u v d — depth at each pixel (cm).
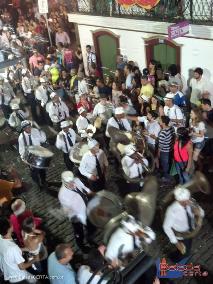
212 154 861
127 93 1037
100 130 985
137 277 200
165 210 600
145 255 214
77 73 1278
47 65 1340
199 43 998
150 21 1080
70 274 488
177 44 1050
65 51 1431
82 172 760
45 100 1194
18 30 1806
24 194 910
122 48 1243
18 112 1085
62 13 1677
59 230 773
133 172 716
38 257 595
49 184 934
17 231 638
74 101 1235
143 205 590
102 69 1381
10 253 528
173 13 1035
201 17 980
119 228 425
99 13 1256
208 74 1029
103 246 465
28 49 1599
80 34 1387
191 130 803
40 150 850
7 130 1253
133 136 841
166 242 688
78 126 972
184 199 542
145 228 431
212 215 741
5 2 2077
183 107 934
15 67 1365
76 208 637
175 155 752
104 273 273
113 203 641
